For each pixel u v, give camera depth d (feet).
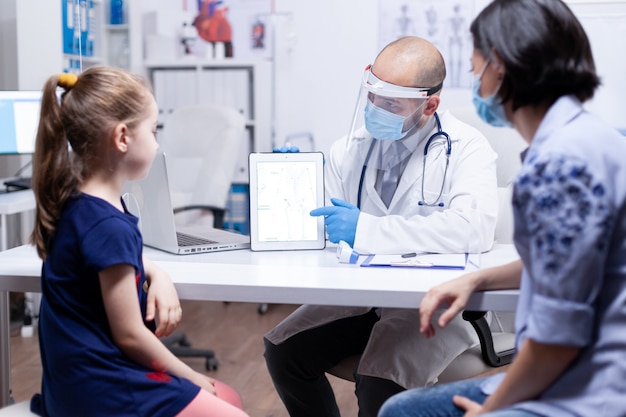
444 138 6.45
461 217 5.74
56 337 4.39
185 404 4.37
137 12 15.47
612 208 3.52
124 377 4.31
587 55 3.91
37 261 5.52
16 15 12.79
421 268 5.31
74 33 13.16
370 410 5.75
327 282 4.85
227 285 4.83
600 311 3.67
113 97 4.41
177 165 13.67
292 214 6.07
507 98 3.97
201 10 16.44
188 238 6.37
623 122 8.58
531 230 3.51
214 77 15.10
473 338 5.98
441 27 15.17
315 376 6.36
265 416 8.72
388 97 5.98
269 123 15.61
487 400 3.85
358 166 6.70
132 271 4.34
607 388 3.56
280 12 15.92
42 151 4.42
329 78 15.87
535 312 3.53
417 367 5.58
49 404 4.51
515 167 7.06
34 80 12.51
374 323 6.34
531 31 3.80
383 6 15.39
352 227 5.81
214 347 11.32
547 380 3.62
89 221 4.32
